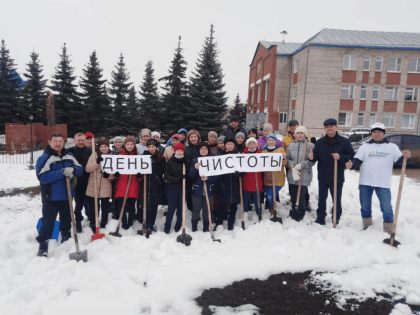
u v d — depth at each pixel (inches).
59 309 123.0
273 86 1353.3
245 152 230.4
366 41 1168.2
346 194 313.7
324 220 222.4
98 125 1202.0
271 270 157.8
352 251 177.9
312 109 1168.2
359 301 132.9
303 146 231.5
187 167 210.8
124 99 1236.5
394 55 1132.5
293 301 133.2
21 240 196.2
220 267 159.8
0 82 1343.5
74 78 1234.0
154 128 1087.6
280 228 213.6
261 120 1475.1
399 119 1160.2
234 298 134.9
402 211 245.1
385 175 198.2
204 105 939.3
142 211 230.4
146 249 185.0
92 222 212.2
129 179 206.4
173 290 138.8
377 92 1156.5
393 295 136.7
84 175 206.4
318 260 167.8
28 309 121.6
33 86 1215.6
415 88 1151.6
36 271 151.4
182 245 187.8
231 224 217.9
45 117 1216.2
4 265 158.6
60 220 185.6
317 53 1143.6
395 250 174.7
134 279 149.1
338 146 211.0
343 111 1160.8
